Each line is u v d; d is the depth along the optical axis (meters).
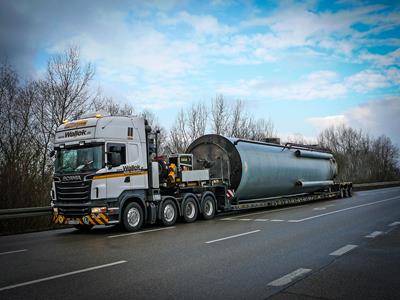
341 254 7.72
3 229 13.87
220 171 17.91
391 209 16.97
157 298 5.10
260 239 9.71
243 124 40.50
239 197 18.14
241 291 5.36
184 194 14.82
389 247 8.41
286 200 21.05
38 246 9.80
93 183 11.50
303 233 10.57
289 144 22.61
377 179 65.00
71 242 10.30
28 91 24.06
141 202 12.84
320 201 24.89
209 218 15.88
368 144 69.50
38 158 18.42
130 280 6.01
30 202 15.44
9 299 5.17
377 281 5.80
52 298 5.18
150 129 13.36
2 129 21.64
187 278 6.07
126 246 9.21
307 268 6.62
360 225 11.99
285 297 5.09
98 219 11.45
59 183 12.12
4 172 15.17
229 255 7.79
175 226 13.45
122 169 12.20
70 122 12.57
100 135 11.85
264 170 18.83
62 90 24.81
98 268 6.88
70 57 25.12
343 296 5.11
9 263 7.56
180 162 15.53
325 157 26.33
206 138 18.59
